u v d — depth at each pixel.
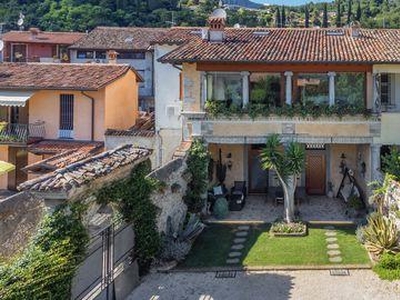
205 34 30.36
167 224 22.16
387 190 22.47
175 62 26.73
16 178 33.72
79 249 13.92
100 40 61.84
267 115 26.80
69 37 70.31
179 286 18.28
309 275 18.94
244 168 30.70
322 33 32.22
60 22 85.31
